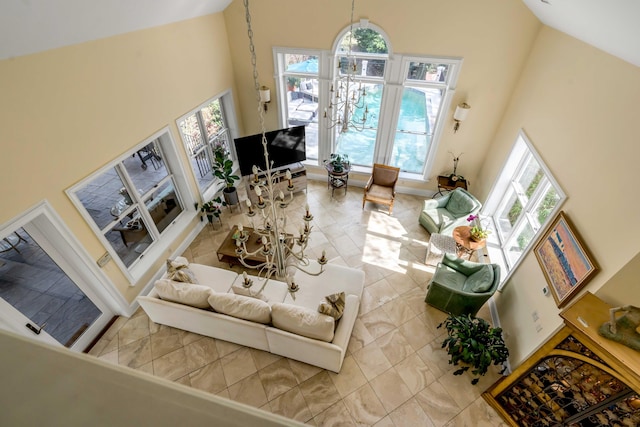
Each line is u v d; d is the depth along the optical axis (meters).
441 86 5.32
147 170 4.62
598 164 2.88
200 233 5.61
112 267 3.90
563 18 3.38
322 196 6.54
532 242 3.77
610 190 2.67
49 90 2.90
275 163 6.11
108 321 4.14
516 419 3.20
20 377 0.49
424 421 3.25
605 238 2.62
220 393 3.46
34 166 2.87
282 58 5.73
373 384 3.53
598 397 2.48
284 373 3.62
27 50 2.66
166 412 0.45
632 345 2.20
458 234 4.77
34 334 3.39
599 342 2.25
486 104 5.23
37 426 0.47
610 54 2.96
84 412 0.47
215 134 6.11
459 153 5.87
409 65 5.26
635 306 2.37
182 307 3.61
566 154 3.41
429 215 5.43
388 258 5.12
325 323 3.22
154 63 4.07
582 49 3.40
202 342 3.92
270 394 3.44
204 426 0.44
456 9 4.54
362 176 6.69
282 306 3.40
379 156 6.34
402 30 4.87
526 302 3.61
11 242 4.14
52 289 4.00
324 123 6.18
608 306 2.49
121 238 4.33
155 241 4.78
